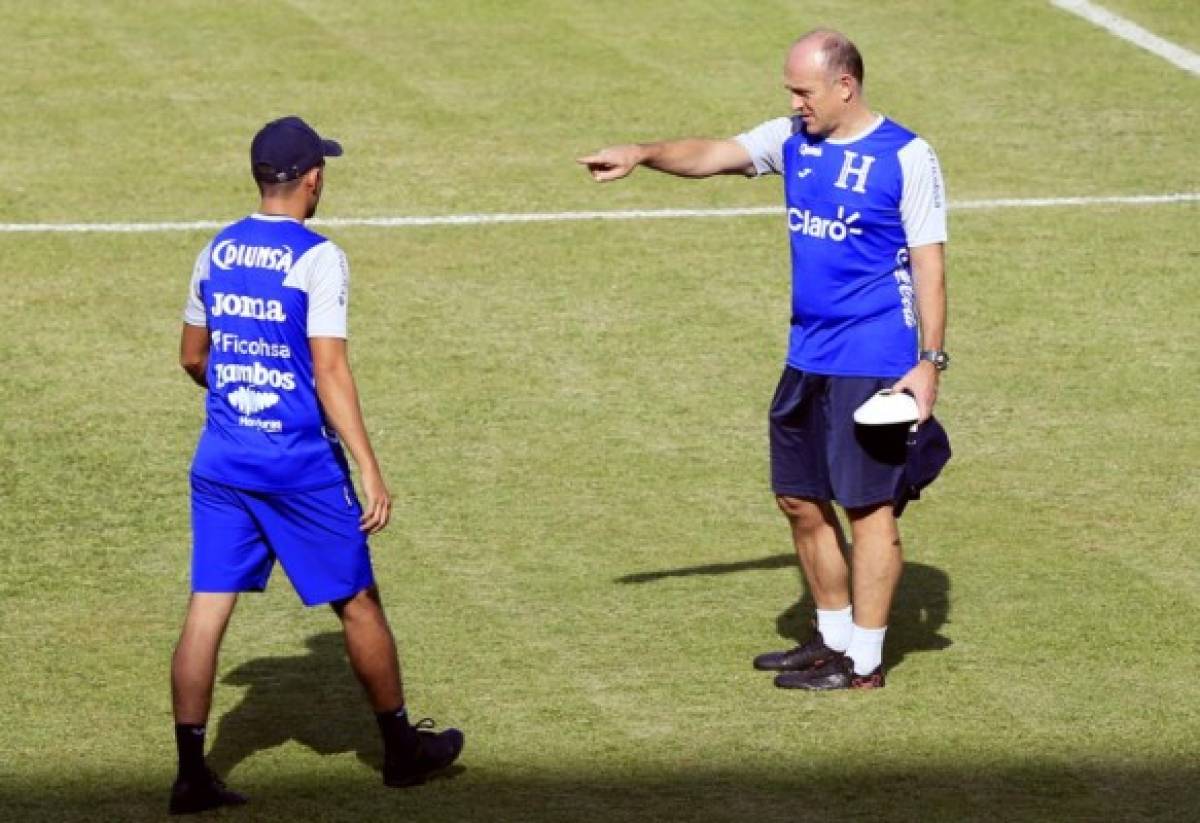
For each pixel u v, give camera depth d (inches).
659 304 1592.0
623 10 2342.5
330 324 837.8
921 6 2353.6
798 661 1008.2
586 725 944.9
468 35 2260.1
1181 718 948.6
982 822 848.9
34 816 856.9
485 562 1148.5
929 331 952.3
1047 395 1414.9
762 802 868.0
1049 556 1154.0
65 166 1891.0
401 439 1336.1
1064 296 1605.6
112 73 2138.3
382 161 1910.7
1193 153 1946.4
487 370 1459.2
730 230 1759.4
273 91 2091.5
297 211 855.1
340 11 2342.5
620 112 2038.6
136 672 1004.6
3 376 1438.2
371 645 866.1
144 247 1707.7
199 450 863.1
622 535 1189.1
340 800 874.1
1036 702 968.3
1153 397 1411.2
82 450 1311.5
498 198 1829.5
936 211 951.6
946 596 1101.1
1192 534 1184.8
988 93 2103.8
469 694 978.7
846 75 949.2
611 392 1422.2
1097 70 2169.0
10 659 1018.1
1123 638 1042.7
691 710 961.5
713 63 2175.2
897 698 973.8
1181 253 1700.3
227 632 1061.1
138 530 1192.2
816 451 988.6
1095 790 877.8
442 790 882.1
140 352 1489.9
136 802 871.1
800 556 1016.9
